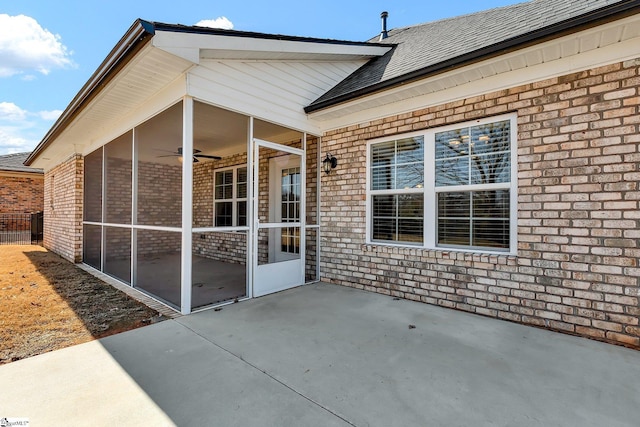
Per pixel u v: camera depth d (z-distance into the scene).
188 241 3.71
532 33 2.95
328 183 5.33
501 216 3.72
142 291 4.71
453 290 3.93
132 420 1.83
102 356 2.62
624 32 2.79
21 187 13.93
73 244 7.32
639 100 2.85
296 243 5.20
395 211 4.61
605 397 2.08
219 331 3.17
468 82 3.85
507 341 2.96
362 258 4.85
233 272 5.91
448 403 2.02
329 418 1.87
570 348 2.82
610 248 2.97
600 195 3.02
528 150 3.43
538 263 3.35
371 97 4.35
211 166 7.11
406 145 4.49
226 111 4.19
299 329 3.23
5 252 9.03
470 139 3.93
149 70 3.51
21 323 3.38
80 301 4.21
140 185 5.86
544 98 3.34
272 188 5.46
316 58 5.17
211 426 1.79
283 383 2.23
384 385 2.21
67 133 6.21
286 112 4.80
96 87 3.93
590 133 3.08
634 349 2.80
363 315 3.66
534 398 2.07
